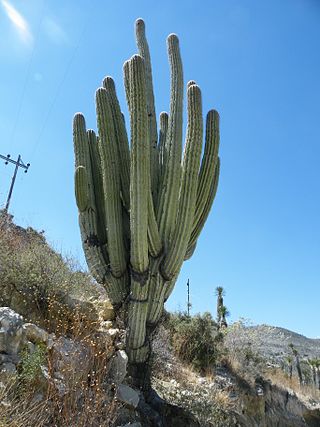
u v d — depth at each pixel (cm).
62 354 494
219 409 711
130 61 630
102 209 707
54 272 638
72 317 591
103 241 695
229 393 876
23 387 425
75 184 669
